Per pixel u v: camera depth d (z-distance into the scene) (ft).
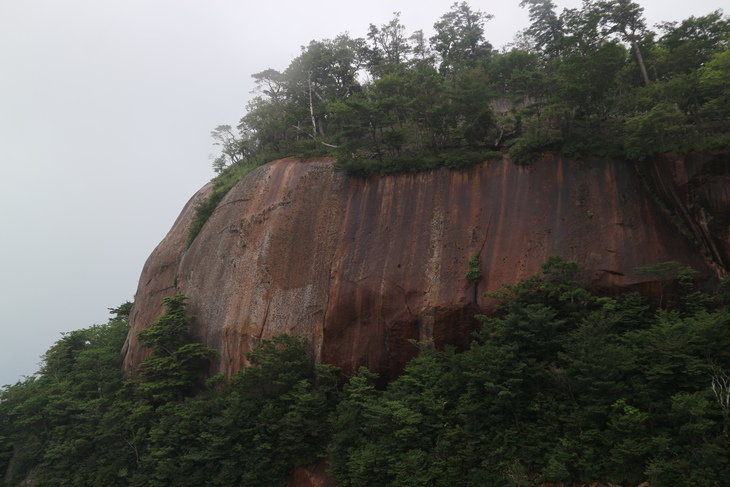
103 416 101.30
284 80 142.72
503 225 82.43
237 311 99.30
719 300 63.98
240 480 78.02
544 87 97.25
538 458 58.08
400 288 83.97
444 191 89.76
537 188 82.58
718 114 76.64
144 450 92.43
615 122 86.07
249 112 142.82
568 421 57.06
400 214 91.04
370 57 152.35
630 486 52.54
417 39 150.30
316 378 84.69
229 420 79.41
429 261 84.64
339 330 86.02
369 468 65.41
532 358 63.26
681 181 69.87
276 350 84.28
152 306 122.72
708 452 47.85
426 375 70.74
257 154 133.28
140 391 98.73
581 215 77.30
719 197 67.00
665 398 54.60
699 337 54.65
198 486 79.92
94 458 96.73
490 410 62.54
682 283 66.33
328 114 131.44
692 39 96.32
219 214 116.57
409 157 94.27
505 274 78.07
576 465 54.65
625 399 55.26
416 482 60.13
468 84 94.84
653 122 71.61
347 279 88.07
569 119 85.40
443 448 62.54
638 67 97.71
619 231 73.82
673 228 71.87
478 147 95.86
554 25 145.18
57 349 135.85
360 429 71.87
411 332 80.89
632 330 64.69
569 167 81.66
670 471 49.70
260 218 106.01
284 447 76.95
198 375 99.96
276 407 80.74
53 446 105.40
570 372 58.85
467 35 152.76
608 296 70.23
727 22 91.97
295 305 93.15
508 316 65.41
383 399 71.26
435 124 94.17
